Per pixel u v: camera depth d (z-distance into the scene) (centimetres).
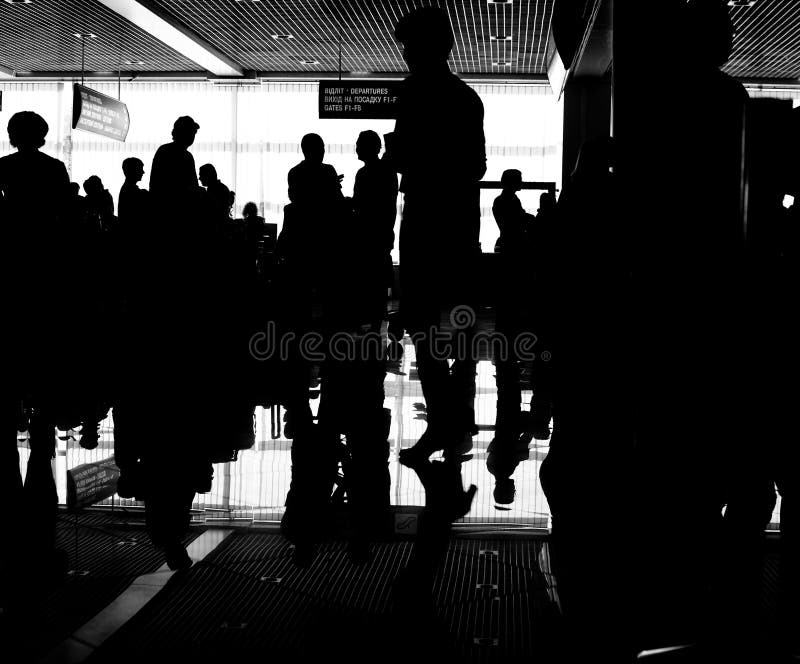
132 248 335
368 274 310
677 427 229
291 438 260
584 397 258
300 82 1255
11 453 265
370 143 299
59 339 295
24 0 922
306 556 212
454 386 275
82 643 174
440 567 203
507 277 310
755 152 225
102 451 313
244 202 1274
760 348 226
